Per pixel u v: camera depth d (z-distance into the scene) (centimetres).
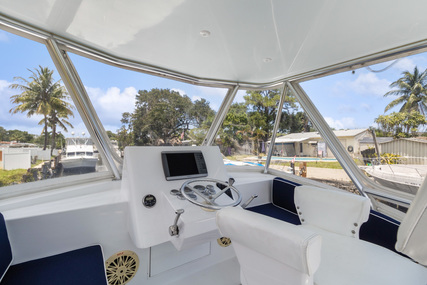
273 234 76
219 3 151
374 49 213
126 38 204
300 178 312
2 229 119
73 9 160
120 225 163
